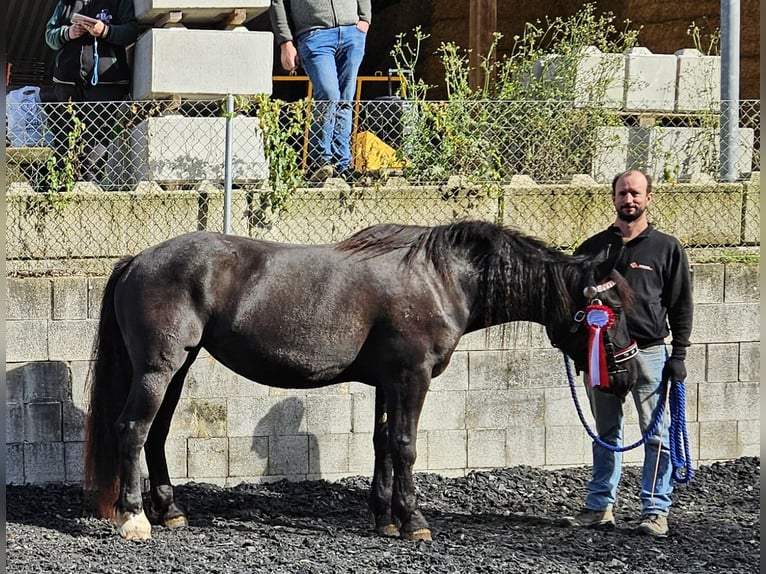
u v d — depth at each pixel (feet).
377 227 28.02
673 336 28.30
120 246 34.12
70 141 34.04
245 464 32.78
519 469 33.81
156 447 28.58
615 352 27.14
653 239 28.14
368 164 36.50
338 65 38.75
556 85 38.40
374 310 27.02
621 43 52.03
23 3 53.16
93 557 25.54
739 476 33.68
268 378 27.53
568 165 37.29
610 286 27.27
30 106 35.17
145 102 35.22
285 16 37.86
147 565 24.88
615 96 38.86
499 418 33.83
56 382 32.14
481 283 27.55
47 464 32.17
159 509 28.66
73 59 36.91
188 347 26.91
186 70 36.06
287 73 52.31
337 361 27.09
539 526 29.19
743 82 51.65
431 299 27.07
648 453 28.45
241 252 27.35
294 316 26.86
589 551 26.50
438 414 33.58
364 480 33.17
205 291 26.86
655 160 38.04
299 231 34.83
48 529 28.19
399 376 26.99
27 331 31.99
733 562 25.66
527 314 27.81
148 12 36.24
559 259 27.53
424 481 33.04
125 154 35.22
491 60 43.60
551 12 56.49
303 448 33.06
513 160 36.83
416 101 36.06
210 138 35.32
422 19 57.06
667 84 39.01
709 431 34.73
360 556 25.88
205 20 38.01
